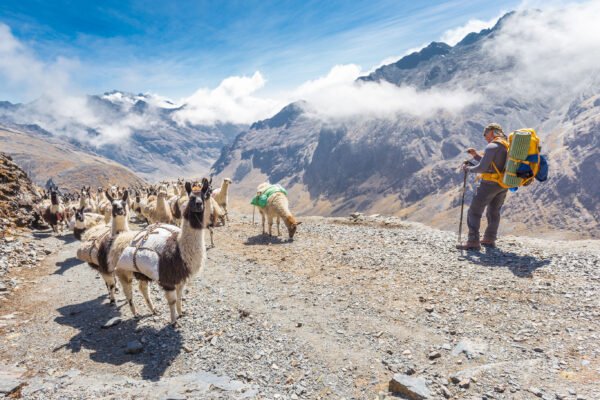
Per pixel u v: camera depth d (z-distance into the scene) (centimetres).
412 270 478
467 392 250
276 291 445
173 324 371
